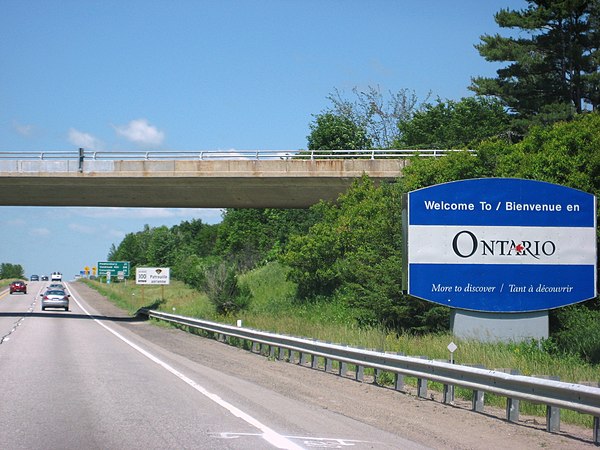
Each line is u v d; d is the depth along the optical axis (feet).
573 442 33.65
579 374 53.88
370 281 102.89
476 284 72.95
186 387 49.37
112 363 65.31
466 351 61.82
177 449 29.68
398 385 50.62
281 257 144.36
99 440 31.30
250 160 141.28
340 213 140.97
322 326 98.68
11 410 38.91
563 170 92.63
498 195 73.72
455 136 218.59
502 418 39.75
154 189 147.33
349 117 262.06
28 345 84.58
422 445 32.04
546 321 73.87
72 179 141.08
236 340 91.15
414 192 73.05
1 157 139.64
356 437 33.47
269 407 41.52
